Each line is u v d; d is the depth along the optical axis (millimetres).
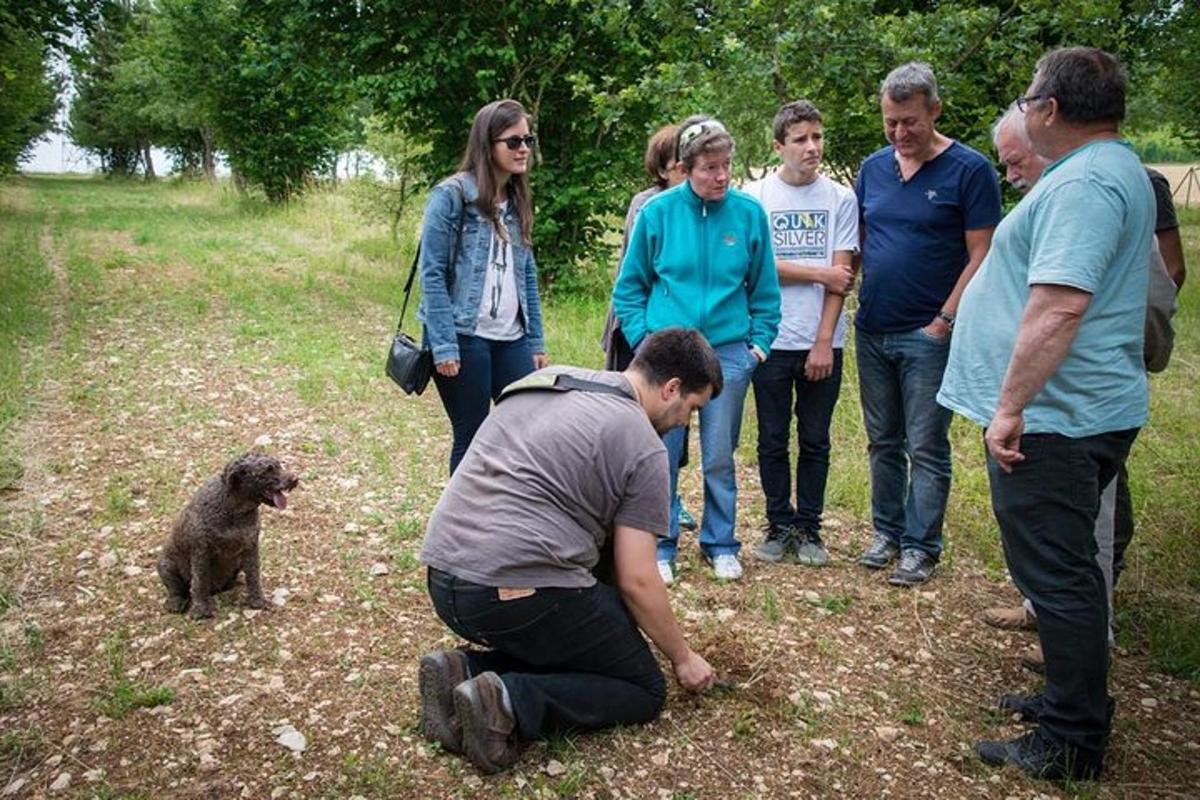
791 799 2873
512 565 2807
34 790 2793
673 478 4285
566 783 2846
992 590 4367
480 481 2936
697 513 5184
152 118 35594
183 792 2797
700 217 4078
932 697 3477
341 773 2898
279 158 23750
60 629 3693
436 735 2988
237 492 3662
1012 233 2928
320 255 14852
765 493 4664
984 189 4012
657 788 2889
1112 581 3656
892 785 2959
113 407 6555
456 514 2945
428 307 4148
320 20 11555
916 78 3936
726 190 4043
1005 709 3404
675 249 4098
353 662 3521
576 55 10891
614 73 10922
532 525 2828
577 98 11148
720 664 3549
